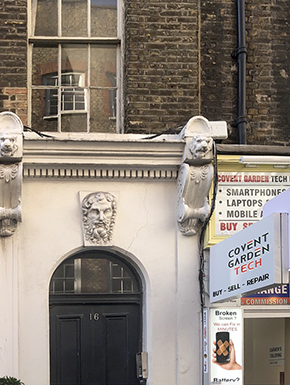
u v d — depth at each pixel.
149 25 11.77
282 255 8.84
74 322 11.47
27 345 10.98
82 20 12.04
